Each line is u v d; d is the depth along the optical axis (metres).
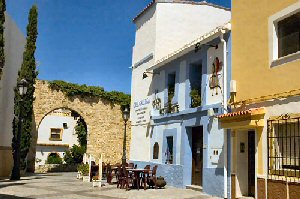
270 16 9.62
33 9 20.38
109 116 26.77
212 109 11.90
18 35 21.36
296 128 8.44
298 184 8.04
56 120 40.50
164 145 15.77
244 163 10.58
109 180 15.39
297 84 8.45
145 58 18.84
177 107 14.88
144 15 19.72
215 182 11.50
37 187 13.13
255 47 10.13
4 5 16.03
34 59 20.20
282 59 9.01
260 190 9.22
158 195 11.27
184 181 13.72
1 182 14.87
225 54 11.60
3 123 19.03
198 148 13.73
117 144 26.78
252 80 10.12
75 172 27.77
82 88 25.84
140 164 17.86
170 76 16.28
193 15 18.64
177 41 18.25
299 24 8.83
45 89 25.12
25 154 20.06
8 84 19.72
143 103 18.64
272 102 9.19
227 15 19.33
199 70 14.52
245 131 10.73
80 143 38.16
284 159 8.68
